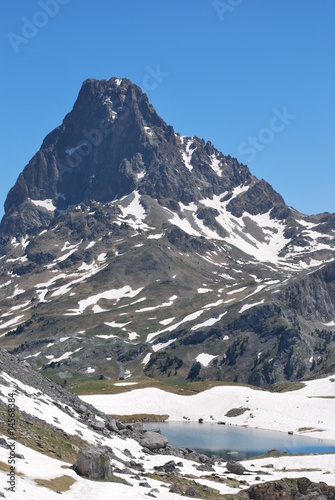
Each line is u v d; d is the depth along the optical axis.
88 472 68.38
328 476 104.44
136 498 63.88
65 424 93.31
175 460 104.44
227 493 82.06
